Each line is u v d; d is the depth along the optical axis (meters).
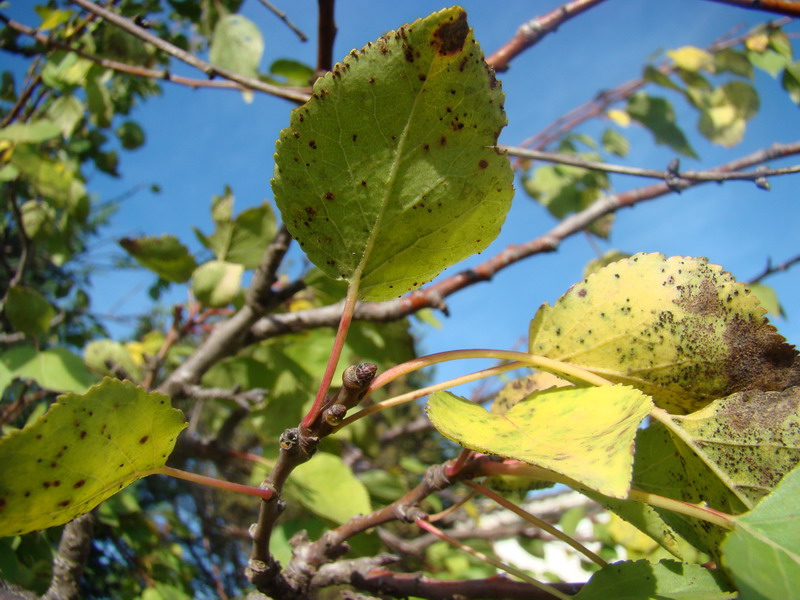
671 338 0.17
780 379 0.16
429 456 0.85
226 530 0.57
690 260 0.17
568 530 0.44
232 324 0.35
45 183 0.40
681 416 0.17
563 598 0.19
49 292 0.75
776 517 0.14
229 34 0.36
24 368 0.31
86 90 0.43
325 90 0.15
